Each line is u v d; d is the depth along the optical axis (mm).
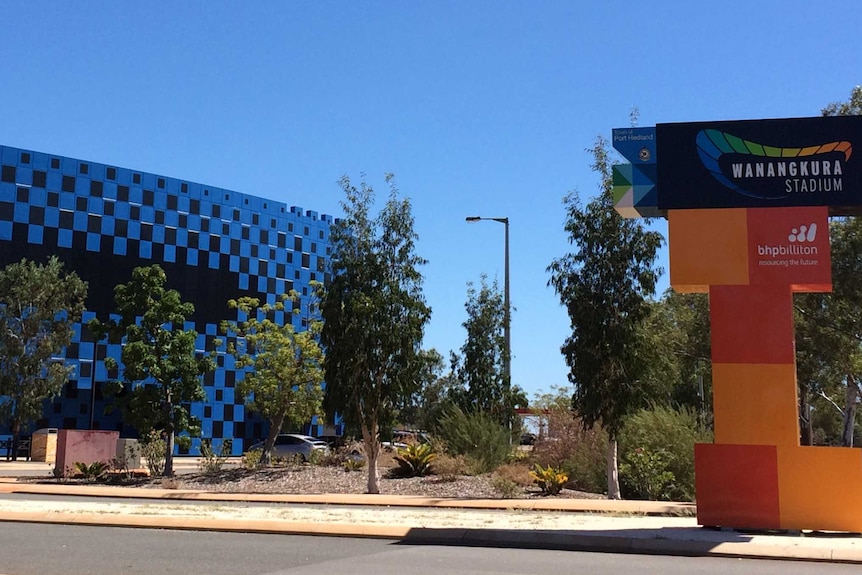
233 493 22391
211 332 59625
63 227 54375
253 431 60531
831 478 12523
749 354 13055
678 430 22938
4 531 13305
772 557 11016
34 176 53625
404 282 22469
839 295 28547
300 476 25219
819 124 13289
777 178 13305
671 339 36938
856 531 12297
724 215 13414
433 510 17531
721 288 13266
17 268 48875
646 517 15742
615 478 20750
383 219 22422
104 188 56281
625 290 20891
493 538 12391
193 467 39156
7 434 51906
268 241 64375
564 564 10211
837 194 13078
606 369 20672
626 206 14383
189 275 59250
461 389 33375
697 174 13609
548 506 18281
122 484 25828
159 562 10203
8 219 52375
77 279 50594
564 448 25219
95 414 54375
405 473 24906
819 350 31438
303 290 66625
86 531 13391
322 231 69375
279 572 9500
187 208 59781
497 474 24641
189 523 13789
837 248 28109
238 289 61844
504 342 32375
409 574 9352
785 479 12711
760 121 13492
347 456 28781
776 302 13039
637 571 9688
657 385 23703
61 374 48656
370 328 21875
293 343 32625
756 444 12906
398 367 22234
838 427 70875
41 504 17672
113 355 55500
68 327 49531
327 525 13266
